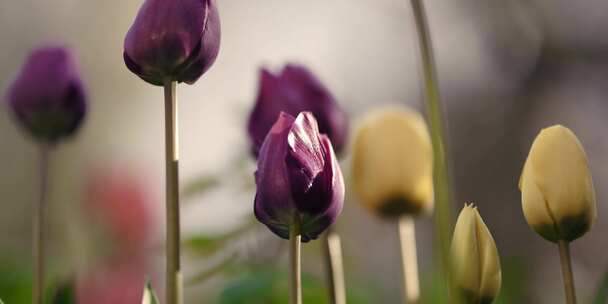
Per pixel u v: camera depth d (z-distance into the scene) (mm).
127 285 1644
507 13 3566
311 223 1018
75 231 1800
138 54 1039
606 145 3316
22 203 3732
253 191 1404
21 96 1282
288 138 1009
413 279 1229
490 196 3357
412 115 1245
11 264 1559
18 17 4273
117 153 3807
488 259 1022
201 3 1041
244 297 1322
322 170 1014
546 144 1030
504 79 3557
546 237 1034
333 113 1186
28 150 3777
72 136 1304
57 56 1287
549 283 2828
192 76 1045
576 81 3486
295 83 1178
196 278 1296
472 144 3465
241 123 1485
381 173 1224
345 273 1545
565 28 3508
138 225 1874
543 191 1029
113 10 4164
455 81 3553
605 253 2947
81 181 2895
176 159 1033
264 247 1386
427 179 1229
